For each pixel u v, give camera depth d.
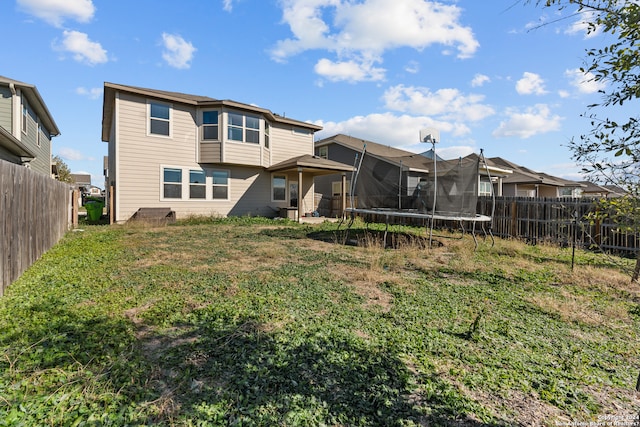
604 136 2.14
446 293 4.70
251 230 11.67
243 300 4.13
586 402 2.24
